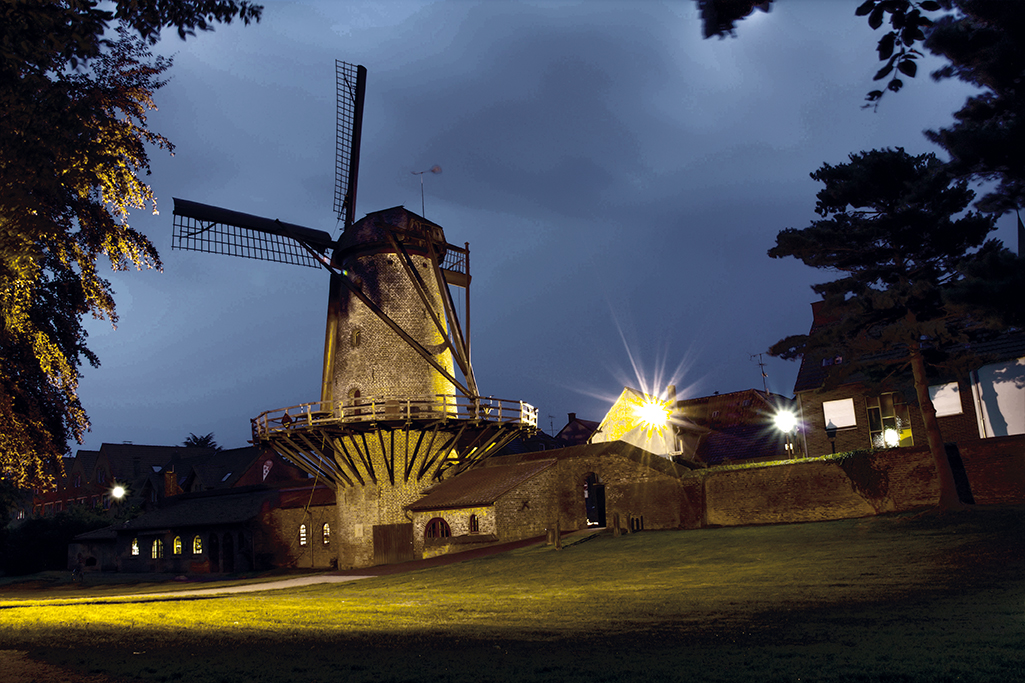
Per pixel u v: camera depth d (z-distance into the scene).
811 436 37.75
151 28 10.64
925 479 29.08
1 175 13.25
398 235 40.97
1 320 17.75
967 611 14.45
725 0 5.28
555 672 9.84
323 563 46.31
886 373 28.84
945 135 12.16
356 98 45.94
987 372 31.84
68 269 20.08
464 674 9.77
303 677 9.71
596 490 41.88
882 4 5.44
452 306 42.19
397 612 18.81
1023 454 27.97
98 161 14.68
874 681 9.12
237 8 10.87
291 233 41.34
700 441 50.31
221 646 12.65
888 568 20.55
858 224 27.91
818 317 40.75
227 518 50.50
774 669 9.84
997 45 9.92
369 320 40.78
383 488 40.25
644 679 9.29
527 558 30.38
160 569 54.81
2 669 10.67
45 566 63.75
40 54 10.00
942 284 27.38
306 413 38.94
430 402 38.25
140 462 86.62
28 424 19.94
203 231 38.78
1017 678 8.95
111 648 12.54
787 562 23.22
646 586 21.69
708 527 33.66
